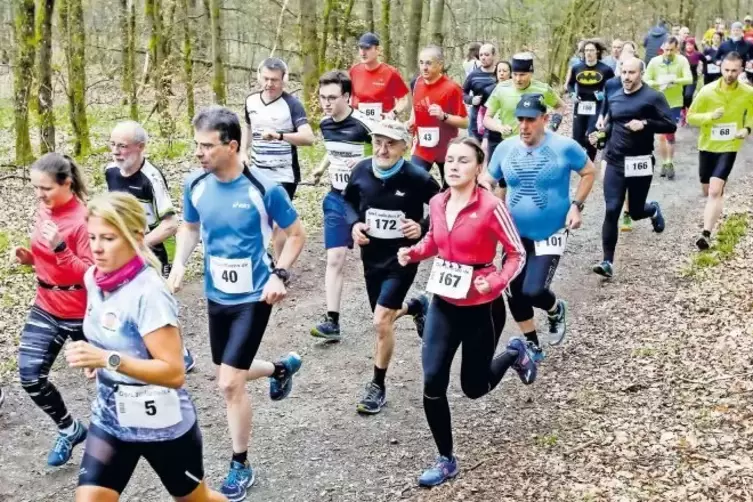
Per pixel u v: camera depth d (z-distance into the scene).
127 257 3.05
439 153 8.52
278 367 4.91
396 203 5.04
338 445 4.93
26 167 11.95
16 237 9.15
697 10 33.72
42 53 11.40
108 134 15.32
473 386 4.57
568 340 6.30
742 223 9.05
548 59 24.50
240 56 22.48
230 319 4.36
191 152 13.96
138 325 3.04
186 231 4.53
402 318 7.09
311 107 14.88
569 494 4.08
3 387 5.68
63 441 4.77
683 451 4.38
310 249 9.01
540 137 5.52
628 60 7.50
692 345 5.84
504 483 4.28
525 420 5.03
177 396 3.22
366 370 6.02
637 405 5.02
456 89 8.28
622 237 9.06
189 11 21.56
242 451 4.38
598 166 12.88
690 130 15.70
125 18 17.55
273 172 7.35
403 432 5.07
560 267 8.10
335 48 17.92
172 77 15.70
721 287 7.00
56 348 4.68
